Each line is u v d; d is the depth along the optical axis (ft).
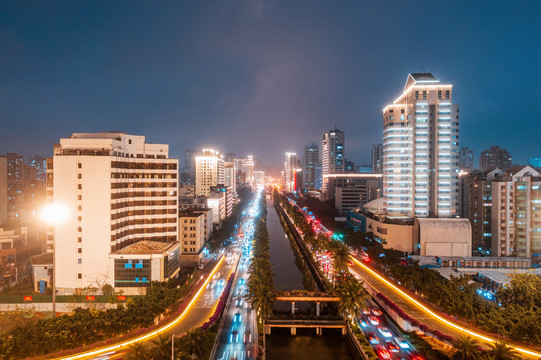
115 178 437.17
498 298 366.84
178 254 490.90
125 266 417.08
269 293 347.77
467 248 582.76
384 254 549.54
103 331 292.81
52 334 270.26
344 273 447.42
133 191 488.44
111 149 440.04
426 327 319.06
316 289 491.72
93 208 420.77
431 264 520.42
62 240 419.74
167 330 322.14
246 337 319.68
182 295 419.74
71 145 437.17
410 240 612.29
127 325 302.04
